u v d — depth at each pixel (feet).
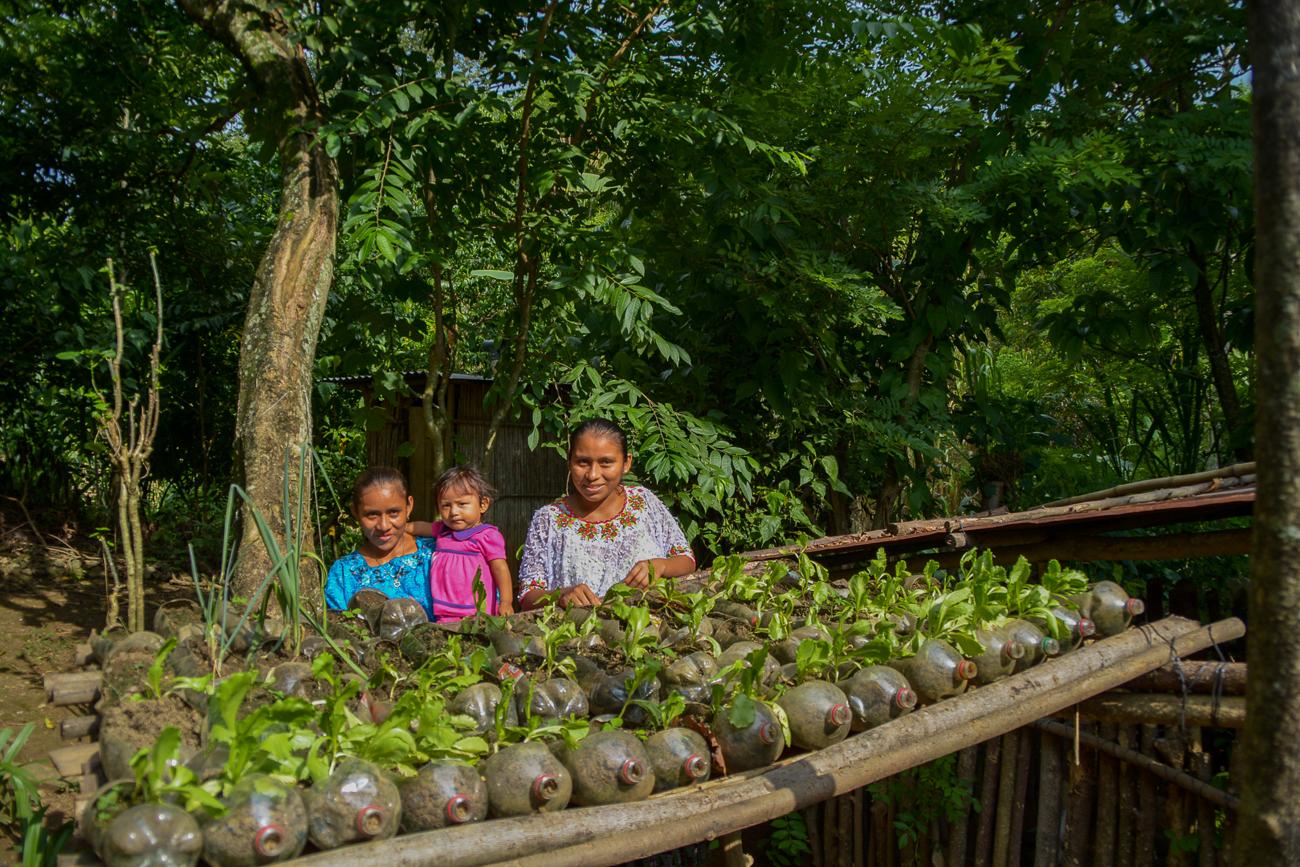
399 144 10.93
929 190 14.96
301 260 9.55
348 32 11.09
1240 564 14.28
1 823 7.63
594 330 14.99
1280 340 3.81
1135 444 20.10
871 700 6.57
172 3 15.30
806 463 15.60
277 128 10.18
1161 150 15.35
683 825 5.37
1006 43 16.08
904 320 16.61
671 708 6.06
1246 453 16.46
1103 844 9.18
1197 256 17.19
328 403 21.24
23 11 16.30
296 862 4.40
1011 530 10.62
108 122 17.22
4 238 17.75
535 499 16.35
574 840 5.07
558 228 12.28
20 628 14.26
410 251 10.49
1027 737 10.03
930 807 10.74
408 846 4.63
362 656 7.12
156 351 8.38
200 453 21.58
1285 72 3.75
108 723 4.95
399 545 10.90
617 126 13.02
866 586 8.54
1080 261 21.74
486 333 23.84
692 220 15.51
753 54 13.20
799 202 15.15
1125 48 16.62
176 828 4.18
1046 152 14.79
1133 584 13.28
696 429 14.20
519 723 6.22
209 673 5.80
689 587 9.81
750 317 15.02
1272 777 3.93
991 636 7.32
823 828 12.16
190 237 19.17
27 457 20.07
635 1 12.92
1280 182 3.77
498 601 10.88
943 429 16.33
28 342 18.07
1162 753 8.73
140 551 8.05
